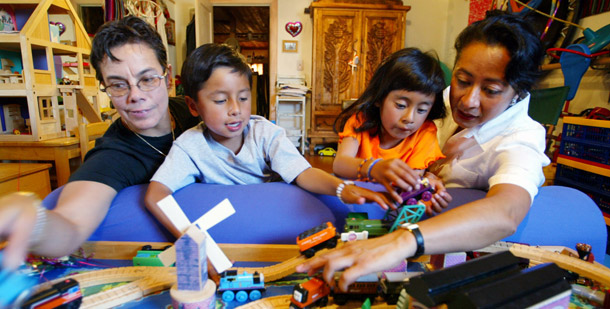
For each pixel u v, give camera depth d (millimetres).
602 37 1672
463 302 327
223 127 695
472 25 622
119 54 670
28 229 341
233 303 493
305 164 731
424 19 3646
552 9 2029
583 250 578
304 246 549
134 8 2303
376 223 542
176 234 570
